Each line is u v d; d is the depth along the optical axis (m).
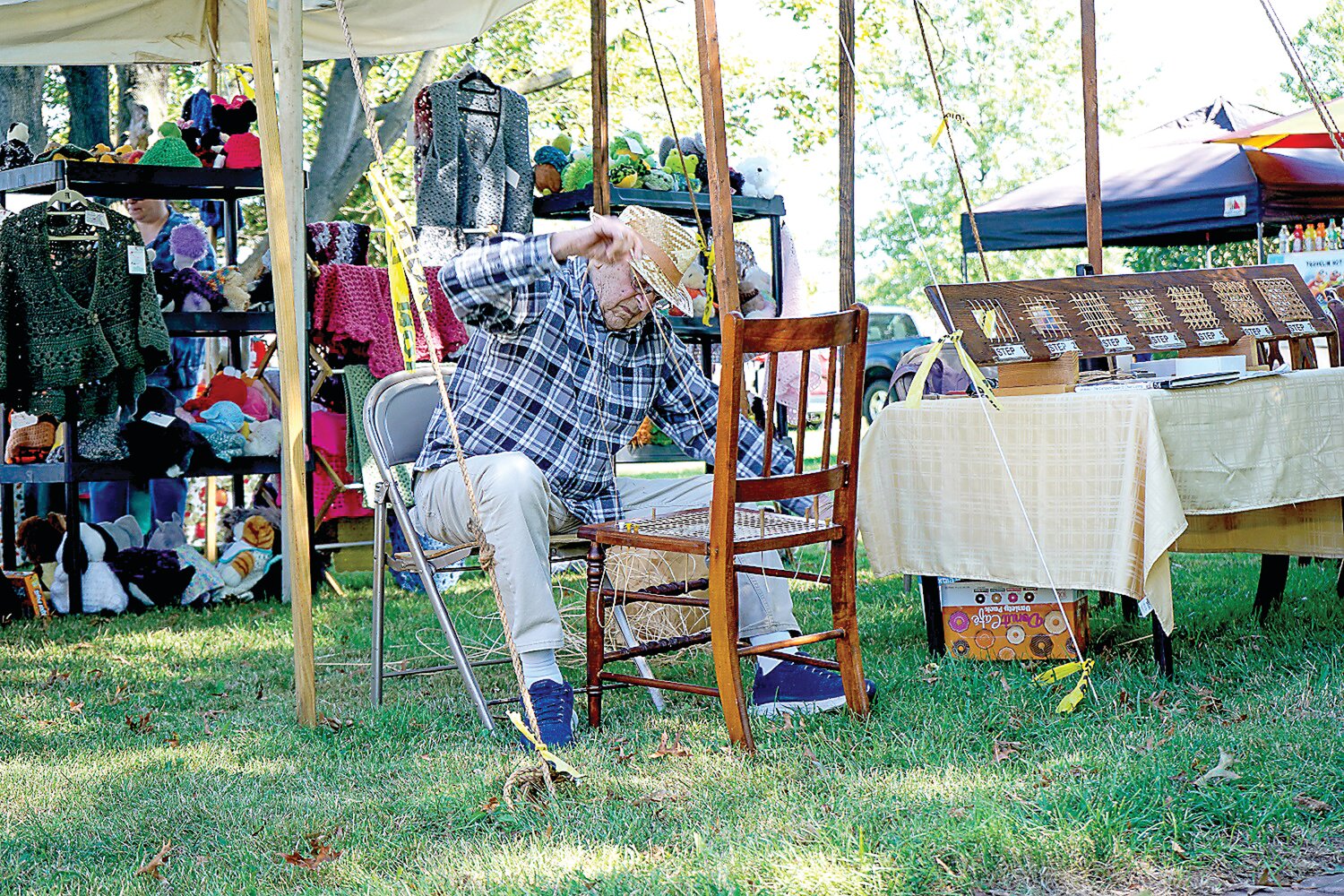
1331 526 3.82
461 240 6.35
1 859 2.42
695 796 2.62
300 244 5.70
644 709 3.40
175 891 2.27
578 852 2.30
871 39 15.31
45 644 4.88
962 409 3.62
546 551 3.20
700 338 6.51
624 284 3.36
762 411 6.61
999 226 9.10
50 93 15.95
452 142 6.30
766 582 3.43
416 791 2.74
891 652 3.96
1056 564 3.46
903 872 2.12
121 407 5.88
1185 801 2.38
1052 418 3.45
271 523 6.14
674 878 2.13
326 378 6.18
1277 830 2.29
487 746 3.09
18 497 6.83
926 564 3.73
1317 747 2.64
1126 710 3.12
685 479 4.17
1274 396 3.56
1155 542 3.26
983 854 2.19
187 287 5.97
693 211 6.72
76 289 5.47
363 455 5.91
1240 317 3.97
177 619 5.46
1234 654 3.63
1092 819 2.29
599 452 3.43
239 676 4.17
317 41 7.43
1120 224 8.73
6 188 5.88
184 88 16.36
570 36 15.99
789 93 15.46
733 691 2.93
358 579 6.41
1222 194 8.31
